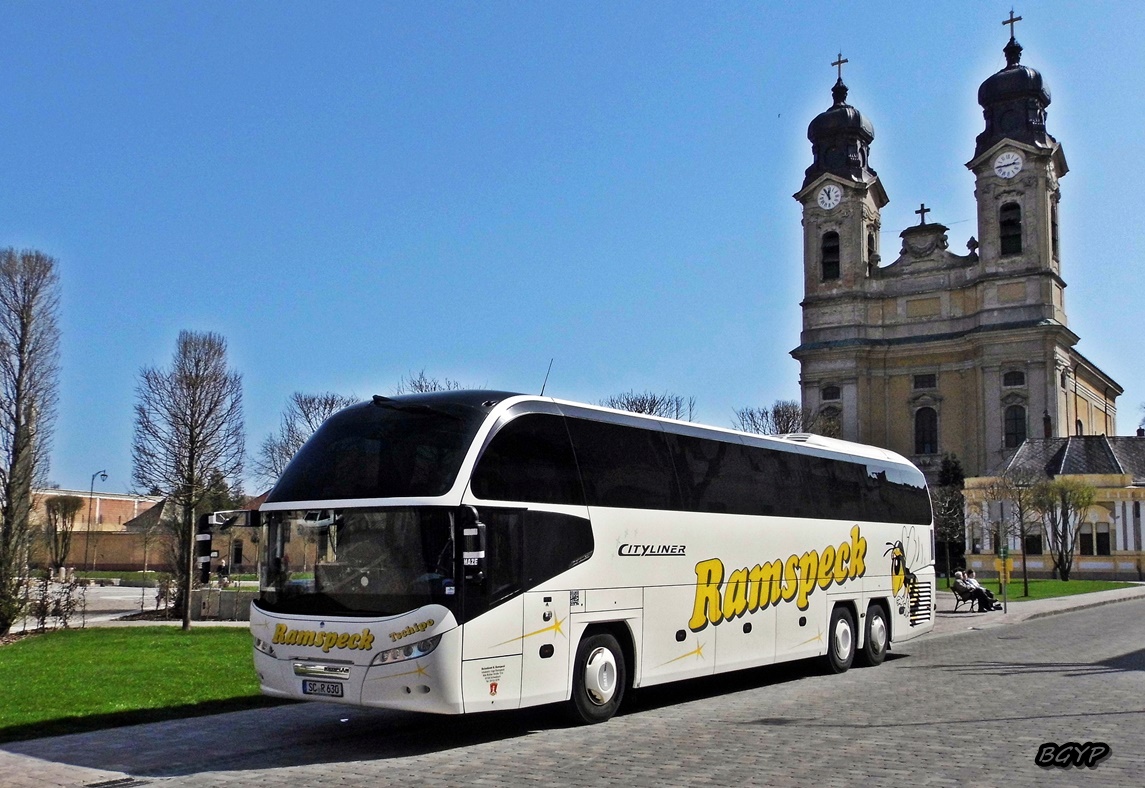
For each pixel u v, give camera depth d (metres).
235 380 32.78
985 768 9.79
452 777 9.81
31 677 16.89
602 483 13.42
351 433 12.25
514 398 12.52
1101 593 46.75
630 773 9.79
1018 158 74.25
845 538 19.16
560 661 12.38
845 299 80.00
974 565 66.75
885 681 17.20
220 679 16.70
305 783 9.64
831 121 81.50
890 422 79.00
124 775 10.05
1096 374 87.38
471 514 11.09
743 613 15.95
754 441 16.91
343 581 11.55
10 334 28.53
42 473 29.06
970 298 77.06
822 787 9.05
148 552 83.75
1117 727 12.05
